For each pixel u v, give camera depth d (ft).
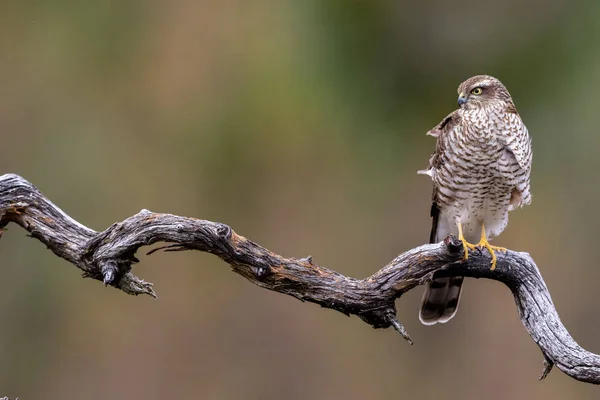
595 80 48.26
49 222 23.63
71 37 46.91
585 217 48.01
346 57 47.67
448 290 29.43
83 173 45.70
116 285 23.54
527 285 24.14
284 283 23.00
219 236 22.38
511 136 27.81
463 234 30.04
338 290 23.06
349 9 47.50
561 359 23.36
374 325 23.73
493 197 28.78
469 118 28.02
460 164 28.35
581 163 48.62
